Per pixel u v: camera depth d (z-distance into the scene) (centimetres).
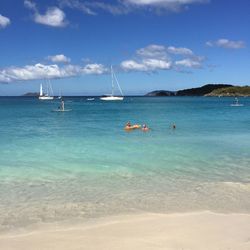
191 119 5781
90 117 6353
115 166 2011
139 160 2191
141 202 1365
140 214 1227
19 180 1697
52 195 1454
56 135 3541
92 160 2186
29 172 1861
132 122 5147
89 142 3023
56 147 2728
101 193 1485
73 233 1056
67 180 1698
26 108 10225
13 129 4156
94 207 1306
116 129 4138
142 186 1598
